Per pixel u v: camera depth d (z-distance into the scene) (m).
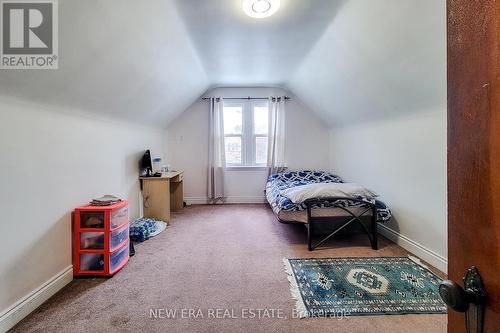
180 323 1.50
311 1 1.90
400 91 2.33
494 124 0.42
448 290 0.48
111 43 1.75
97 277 2.04
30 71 1.46
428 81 1.99
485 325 0.45
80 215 2.05
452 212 0.53
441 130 2.12
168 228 3.32
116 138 2.87
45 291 1.74
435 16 1.54
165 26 2.04
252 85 4.59
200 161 4.79
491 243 0.43
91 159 2.37
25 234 1.61
